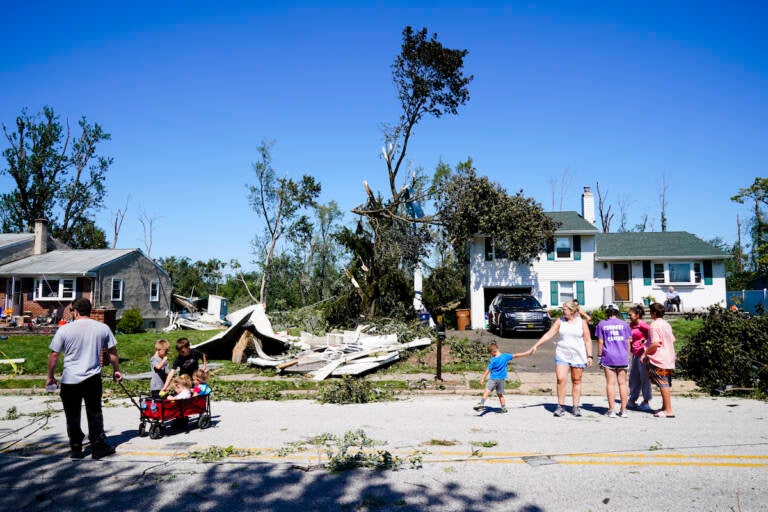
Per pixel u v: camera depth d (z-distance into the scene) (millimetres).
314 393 10961
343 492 4785
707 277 28828
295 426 7672
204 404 7480
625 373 8055
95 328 6184
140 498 4703
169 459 5930
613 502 4438
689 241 30500
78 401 6039
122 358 15617
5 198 45781
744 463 5461
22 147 45312
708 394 10359
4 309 30109
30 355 15406
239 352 15273
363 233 27016
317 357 14773
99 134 48188
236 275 46625
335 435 6984
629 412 8375
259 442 6684
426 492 4746
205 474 5367
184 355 7945
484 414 8398
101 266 31172
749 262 53594
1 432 7551
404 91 30234
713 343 10875
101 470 5547
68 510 4449
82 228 49781
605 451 5953
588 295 28594
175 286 59156
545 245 27984
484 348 16062
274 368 13930
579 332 8055
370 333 19469
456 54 29156
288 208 46594
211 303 36312
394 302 25312
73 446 5988
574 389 8070
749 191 32438
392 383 11703
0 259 32281
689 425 7324
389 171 30047
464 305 31031
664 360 7965
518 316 20703
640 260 29203
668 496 4559
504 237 26203
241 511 4371
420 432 7086
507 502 4469
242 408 9461
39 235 34844
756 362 10375
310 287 50219
